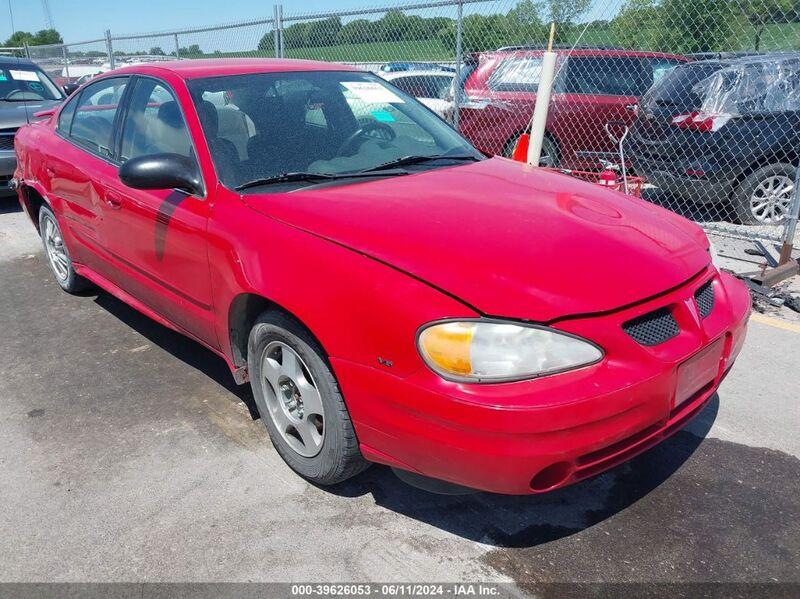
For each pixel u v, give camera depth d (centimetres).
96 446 304
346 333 226
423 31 792
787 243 520
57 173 419
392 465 232
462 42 761
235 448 300
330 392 240
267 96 332
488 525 250
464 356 204
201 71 339
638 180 525
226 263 273
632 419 213
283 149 309
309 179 295
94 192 372
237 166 295
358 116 346
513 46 745
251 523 253
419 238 234
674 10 654
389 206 260
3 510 263
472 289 211
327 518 255
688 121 639
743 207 637
